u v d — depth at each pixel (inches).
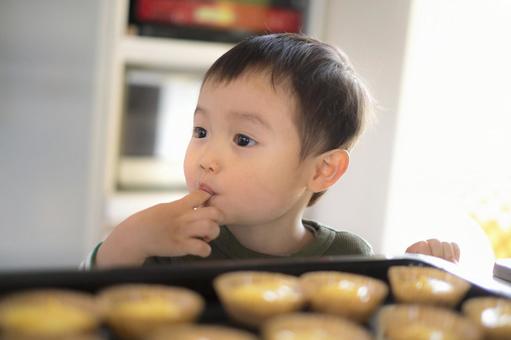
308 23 90.5
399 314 20.0
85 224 78.8
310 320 18.6
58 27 77.1
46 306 17.4
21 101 78.8
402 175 86.0
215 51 84.0
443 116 87.0
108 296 18.6
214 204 34.8
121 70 78.7
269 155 35.2
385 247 85.8
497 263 27.6
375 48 87.2
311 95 36.5
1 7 77.5
